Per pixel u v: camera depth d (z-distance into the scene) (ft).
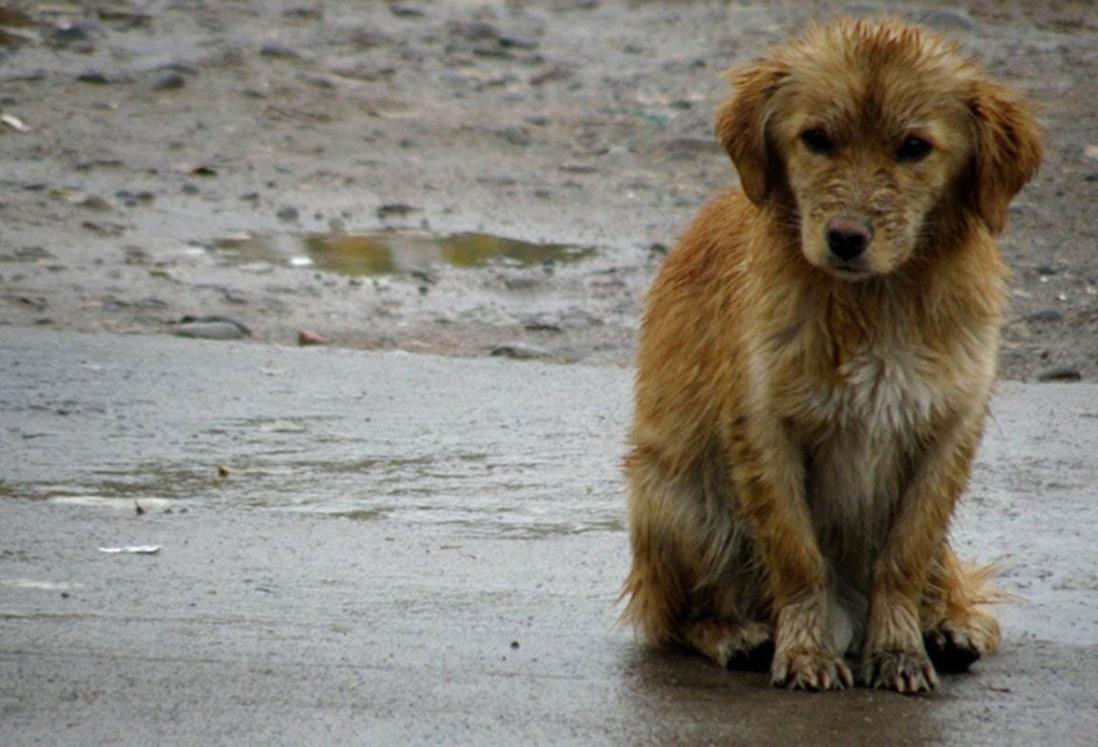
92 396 48.62
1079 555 37.93
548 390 51.62
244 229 68.85
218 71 89.97
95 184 73.31
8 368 50.72
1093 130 82.43
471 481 42.73
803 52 30.76
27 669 29.17
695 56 97.45
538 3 110.22
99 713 27.35
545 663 30.71
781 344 30.32
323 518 39.37
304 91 87.56
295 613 32.78
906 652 30.42
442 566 36.29
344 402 49.49
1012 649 32.27
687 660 31.96
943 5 106.22
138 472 42.39
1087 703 29.35
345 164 77.71
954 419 30.55
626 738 26.99
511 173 77.46
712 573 32.68
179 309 59.16
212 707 27.71
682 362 32.53
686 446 32.48
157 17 100.58
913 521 30.76
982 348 30.63
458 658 30.66
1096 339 58.75
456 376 52.80
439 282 63.52
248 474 42.65
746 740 27.09
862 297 29.96
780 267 30.45
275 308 59.93
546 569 36.35
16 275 61.57
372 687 28.86
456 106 86.89
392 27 101.86
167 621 31.96
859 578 32.76
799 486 30.96
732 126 31.17
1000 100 30.37
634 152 81.05
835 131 29.84
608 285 63.87
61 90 85.46
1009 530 39.63
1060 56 95.14
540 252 67.56
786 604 30.96
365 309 60.44
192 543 37.09
